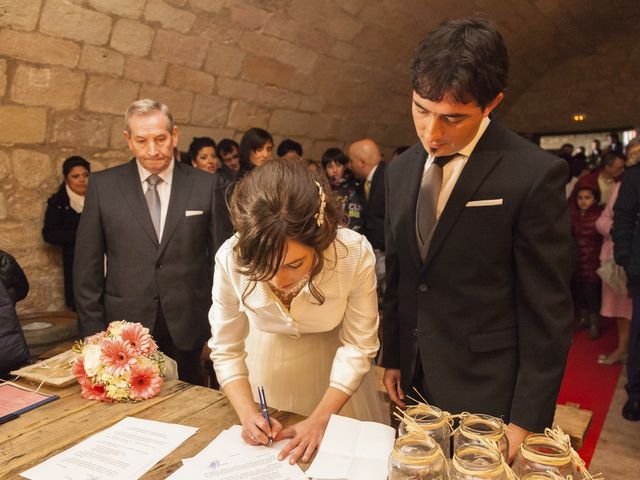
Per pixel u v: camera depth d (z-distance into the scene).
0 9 3.40
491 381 1.39
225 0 4.58
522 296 1.33
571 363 4.41
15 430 1.42
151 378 1.63
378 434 1.29
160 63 4.60
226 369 1.49
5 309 1.80
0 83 3.67
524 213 1.29
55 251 4.24
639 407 3.36
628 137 10.60
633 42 10.23
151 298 2.44
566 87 10.98
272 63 5.66
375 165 4.54
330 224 1.20
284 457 1.25
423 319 1.48
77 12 3.77
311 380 1.66
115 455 1.28
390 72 7.45
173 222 2.46
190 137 5.34
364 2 5.86
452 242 1.39
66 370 1.80
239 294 1.41
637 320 3.26
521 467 0.96
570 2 8.52
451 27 1.17
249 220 1.11
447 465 0.97
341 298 1.40
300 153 4.84
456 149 1.31
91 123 4.34
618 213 3.33
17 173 3.96
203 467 1.22
